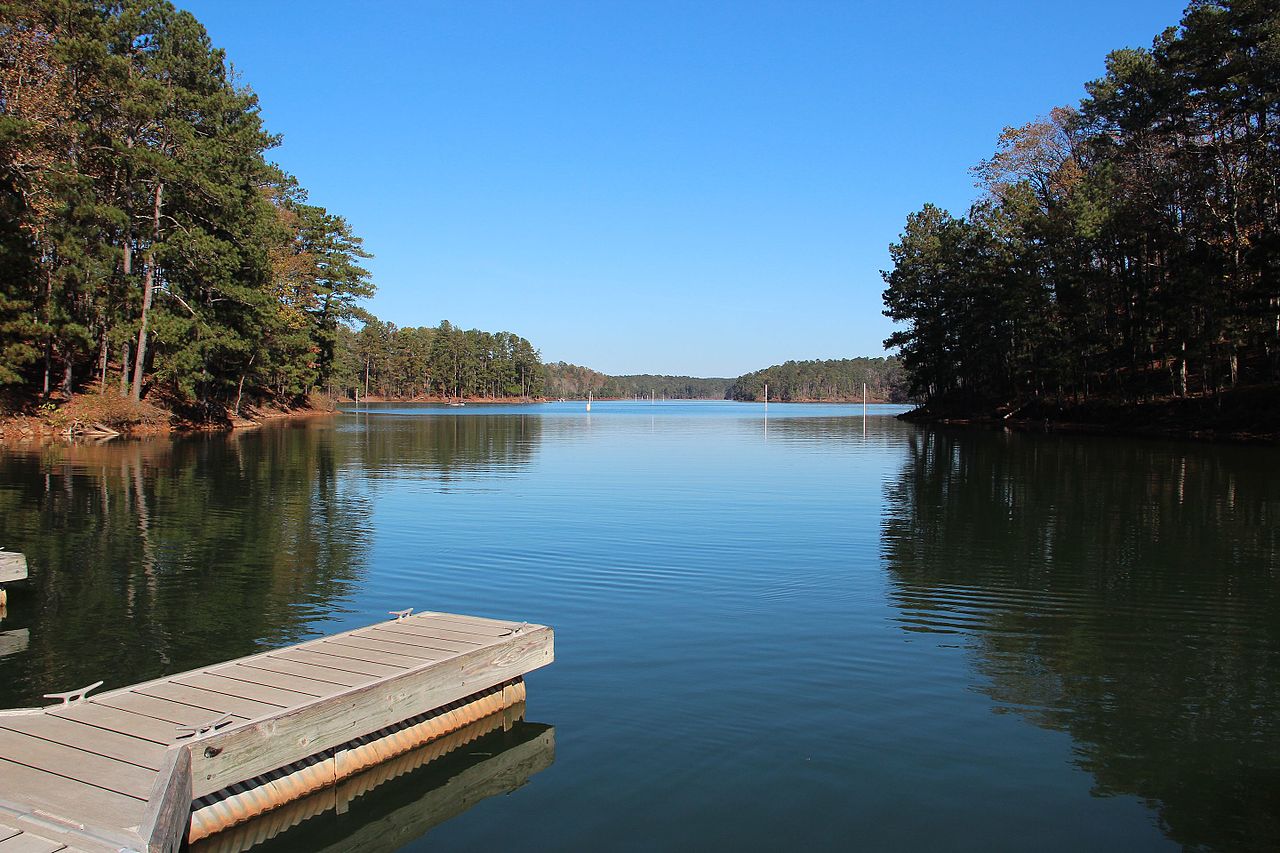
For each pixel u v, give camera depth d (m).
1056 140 54.00
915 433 51.06
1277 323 38.94
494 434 48.44
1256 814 5.23
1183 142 42.94
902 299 69.94
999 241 55.38
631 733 6.32
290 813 5.30
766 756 5.93
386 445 36.47
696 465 28.73
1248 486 21.34
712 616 9.36
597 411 120.62
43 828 4.14
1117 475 24.20
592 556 12.62
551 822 5.11
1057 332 49.19
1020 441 40.12
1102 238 46.44
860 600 10.12
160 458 27.00
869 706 6.83
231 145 40.50
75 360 41.34
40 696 6.89
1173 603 10.07
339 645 6.83
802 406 161.62
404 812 5.27
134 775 4.69
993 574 11.55
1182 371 43.00
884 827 5.03
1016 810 5.23
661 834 4.95
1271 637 8.77
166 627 8.84
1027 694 7.12
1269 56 34.91
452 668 6.32
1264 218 39.22
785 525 15.60
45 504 17.22
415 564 11.98
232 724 5.09
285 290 53.69
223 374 47.53
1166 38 45.31
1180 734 6.37
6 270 30.59
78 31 31.59
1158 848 4.84
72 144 32.19
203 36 40.22
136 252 37.06
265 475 23.05
